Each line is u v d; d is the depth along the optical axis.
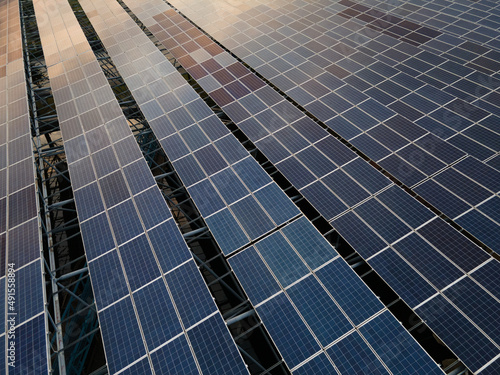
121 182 17.55
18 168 19.59
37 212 16.67
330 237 17.17
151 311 12.45
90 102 23.67
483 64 22.80
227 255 13.83
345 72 23.14
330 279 12.32
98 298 13.19
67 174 26.73
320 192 15.45
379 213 14.05
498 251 12.14
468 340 10.20
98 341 17.34
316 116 19.62
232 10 34.75
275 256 13.37
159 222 15.33
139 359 11.34
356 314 11.32
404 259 12.43
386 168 15.88
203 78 24.80
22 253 15.07
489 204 13.59
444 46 25.34
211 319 11.98
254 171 16.81
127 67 27.12
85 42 31.36
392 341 10.53
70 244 22.03
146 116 21.91
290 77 23.42
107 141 20.19
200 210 15.63
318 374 10.26
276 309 11.91
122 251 14.53
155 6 37.78
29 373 11.39
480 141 16.44
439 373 9.73
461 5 31.05
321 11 32.09
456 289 11.32
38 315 12.84
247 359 15.48
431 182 14.92
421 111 18.98
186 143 19.27
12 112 24.30
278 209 14.98
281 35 29.14
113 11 37.22
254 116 20.38
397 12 30.97
